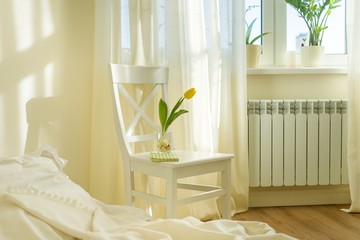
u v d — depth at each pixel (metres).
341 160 3.54
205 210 3.21
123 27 3.05
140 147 3.05
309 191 3.62
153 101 3.11
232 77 3.34
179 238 1.22
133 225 1.33
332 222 3.12
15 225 1.23
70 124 2.93
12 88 2.54
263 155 3.47
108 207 1.54
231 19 3.30
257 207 3.57
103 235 1.21
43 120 2.74
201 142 3.19
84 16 2.98
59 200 1.40
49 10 2.76
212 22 3.23
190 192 3.16
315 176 3.52
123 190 3.08
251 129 3.46
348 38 3.34
